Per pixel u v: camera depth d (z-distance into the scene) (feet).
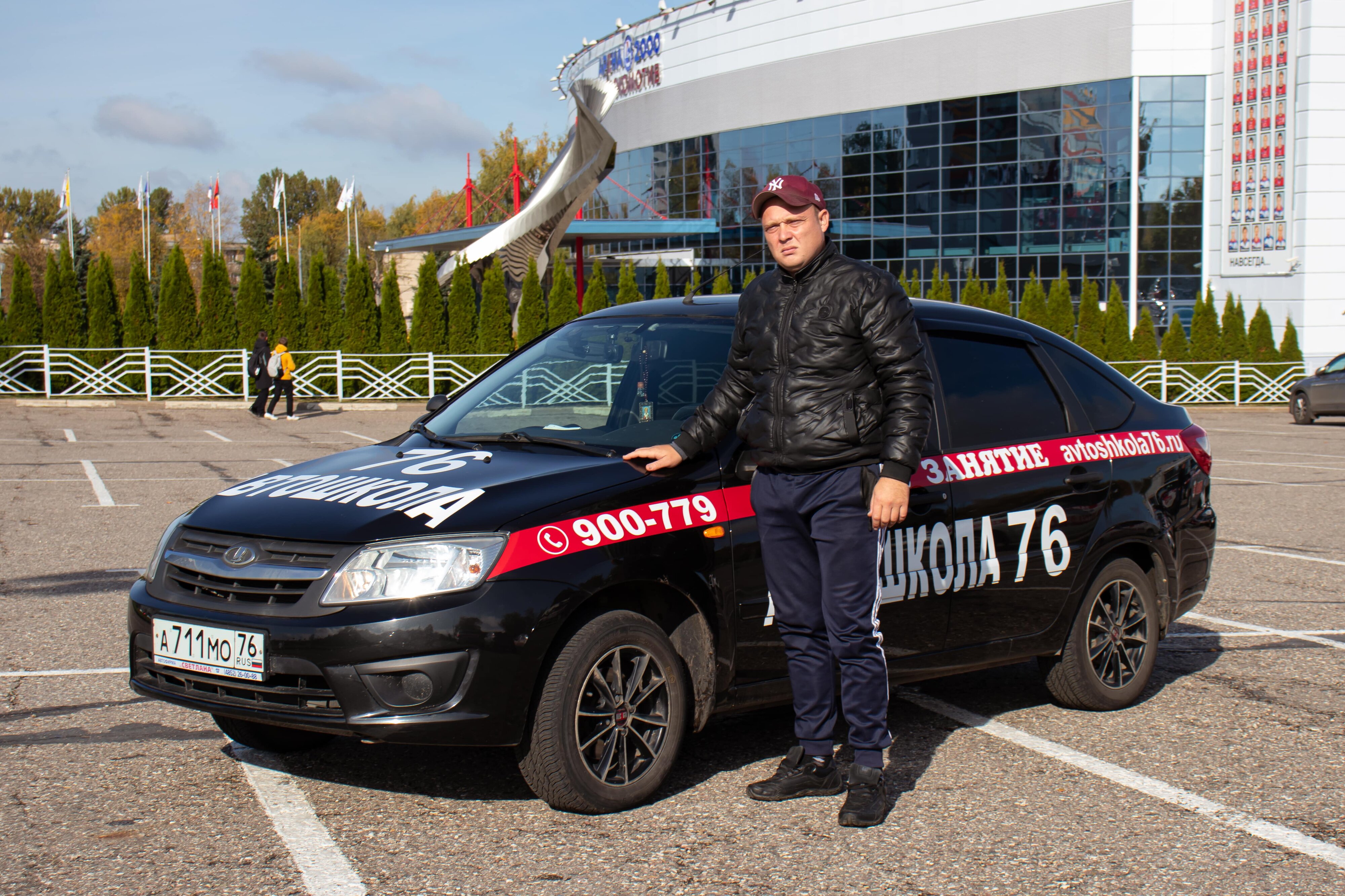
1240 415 84.79
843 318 11.21
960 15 130.82
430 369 89.40
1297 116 112.78
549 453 13.05
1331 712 15.87
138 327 87.71
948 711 16.02
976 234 132.26
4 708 15.49
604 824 11.66
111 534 29.17
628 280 99.81
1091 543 15.42
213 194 170.19
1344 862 10.96
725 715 13.14
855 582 11.52
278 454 50.03
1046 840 11.43
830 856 10.96
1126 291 125.08
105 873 10.46
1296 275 113.09
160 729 14.69
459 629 10.75
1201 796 12.67
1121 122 123.34
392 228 355.77
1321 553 28.40
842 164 140.15
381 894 10.08
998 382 15.28
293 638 10.87
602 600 11.78
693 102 154.81
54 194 386.11
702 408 12.35
